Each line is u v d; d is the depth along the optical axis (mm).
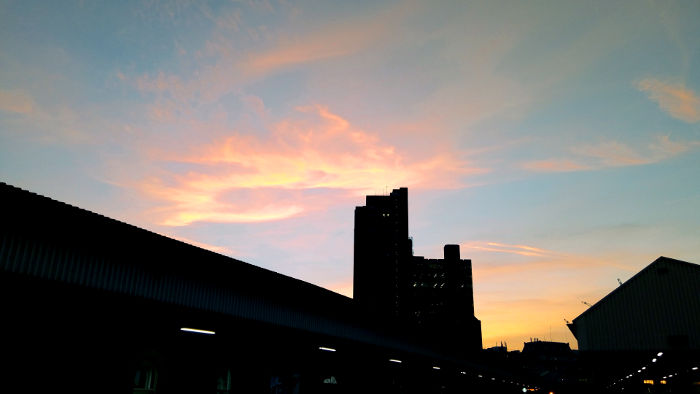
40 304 12883
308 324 23844
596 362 54156
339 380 29438
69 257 12398
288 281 21938
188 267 16125
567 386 71625
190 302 16188
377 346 31703
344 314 27391
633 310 49875
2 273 10969
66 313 13695
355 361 31312
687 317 47219
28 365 13234
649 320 48875
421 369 42219
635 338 49062
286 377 23797
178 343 18000
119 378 15242
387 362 36031
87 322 14391
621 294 50938
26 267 11406
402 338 35812
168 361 17703
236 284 18469
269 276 20516
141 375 18516
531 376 95562
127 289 13883
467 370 54719
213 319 17594
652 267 50031
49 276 11883
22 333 13172
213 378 19312
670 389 58812
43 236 11836
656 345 47875
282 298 21547
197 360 18750
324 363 27953
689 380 54500
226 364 20141
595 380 55875
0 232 11008
